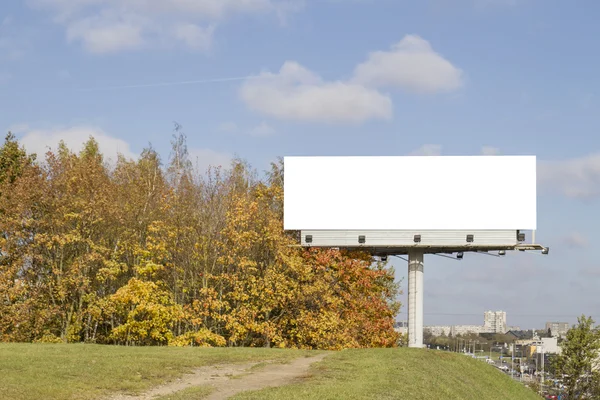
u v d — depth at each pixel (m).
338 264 51.19
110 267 48.41
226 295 50.72
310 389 23.52
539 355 188.50
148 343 49.59
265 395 22.02
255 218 51.19
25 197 48.88
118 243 50.94
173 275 51.47
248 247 49.88
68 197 50.09
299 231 52.62
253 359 32.69
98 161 58.88
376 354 36.28
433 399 27.09
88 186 50.53
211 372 28.09
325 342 49.31
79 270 47.28
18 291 46.09
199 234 51.81
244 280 49.78
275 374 28.19
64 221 49.25
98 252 49.81
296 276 51.44
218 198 54.28
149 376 25.44
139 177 60.72
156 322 46.59
